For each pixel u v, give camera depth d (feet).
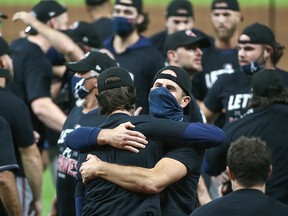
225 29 81.30
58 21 77.51
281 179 57.72
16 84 72.38
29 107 72.59
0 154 53.98
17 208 54.60
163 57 78.64
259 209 42.83
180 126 45.91
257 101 59.11
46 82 72.49
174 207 46.21
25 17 72.23
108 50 75.82
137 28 77.46
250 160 43.73
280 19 162.30
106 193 45.29
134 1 75.20
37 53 72.69
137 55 74.33
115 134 45.73
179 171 45.29
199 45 68.85
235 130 58.75
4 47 61.00
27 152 61.00
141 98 73.61
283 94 59.21
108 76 47.47
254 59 69.36
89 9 92.38
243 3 153.69
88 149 46.88
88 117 55.47
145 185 44.60
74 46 71.20
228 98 70.13
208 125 46.44
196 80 79.66
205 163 59.77
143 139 45.68
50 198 93.61
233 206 43.01
